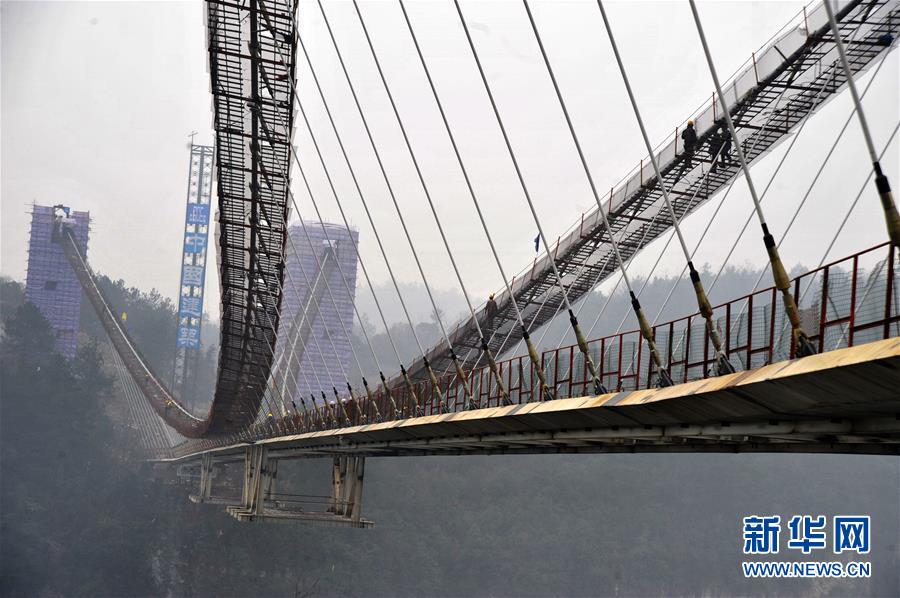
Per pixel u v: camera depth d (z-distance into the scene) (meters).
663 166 61.38
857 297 22.78
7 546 172.25
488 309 81.00
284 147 59.16
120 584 170.62
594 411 32.28
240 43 51.78
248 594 175.12
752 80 54.44
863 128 18.94
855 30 49.25
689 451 33.97
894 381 18.92
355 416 70.50
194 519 184.25
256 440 99.44
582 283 73.25
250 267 74.81
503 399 41.91
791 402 23.16
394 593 189.50
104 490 198.12
